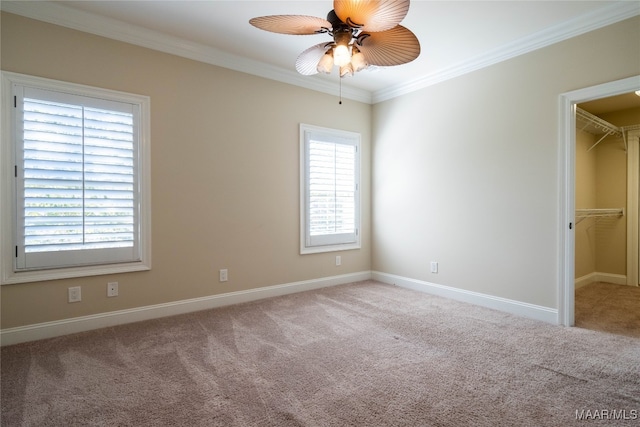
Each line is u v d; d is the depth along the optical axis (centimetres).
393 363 223
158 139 310
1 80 244
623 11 257
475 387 194
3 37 246
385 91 451
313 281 420
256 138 371
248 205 366
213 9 268
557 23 286
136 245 300
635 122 429
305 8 266
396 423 162
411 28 293
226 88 350
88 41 278
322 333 275
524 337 267
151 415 169
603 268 464
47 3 256
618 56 262
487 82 346
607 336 270
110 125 287
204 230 338
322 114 425
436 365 221
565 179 291
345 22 181
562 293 294
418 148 415
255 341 259
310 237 414
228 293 353
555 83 296
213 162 342
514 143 325
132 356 234
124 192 294
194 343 255
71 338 264
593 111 443
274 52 344
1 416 168
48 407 176
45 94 260
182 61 323
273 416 168
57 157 264
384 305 352
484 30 297
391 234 450
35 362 225
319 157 421
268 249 381
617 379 203
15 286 253
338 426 160
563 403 179
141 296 304
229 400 181
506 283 332
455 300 371
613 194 453
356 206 462
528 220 316
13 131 248
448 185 383
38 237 259
